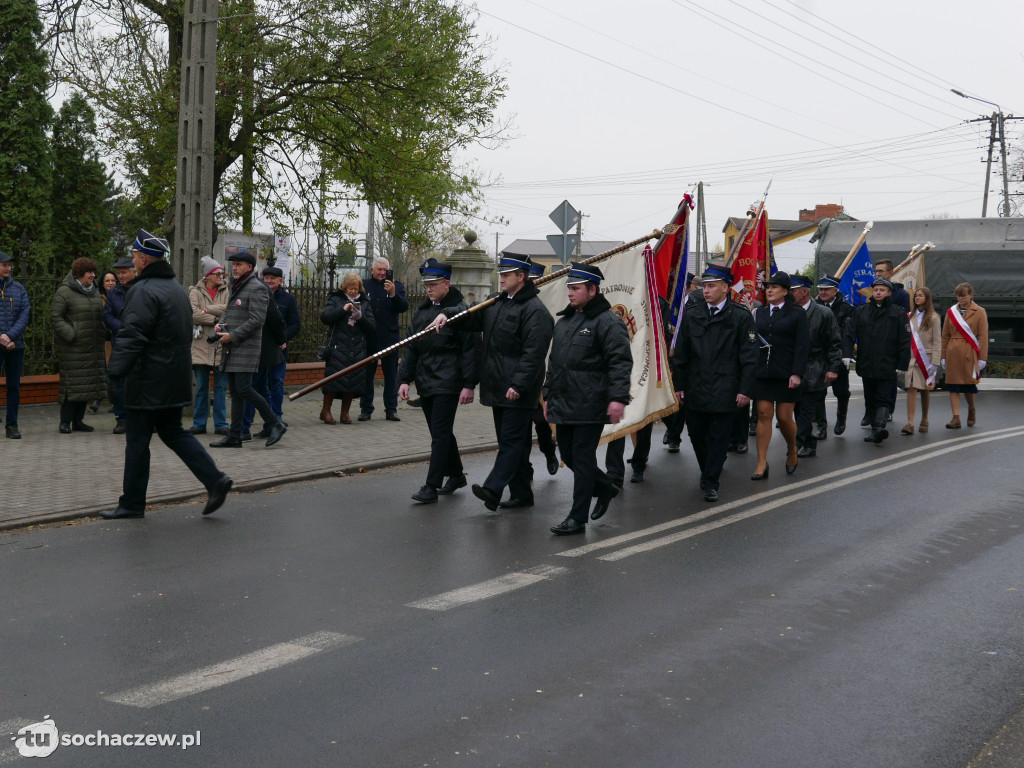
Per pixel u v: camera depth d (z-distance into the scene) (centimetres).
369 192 1894
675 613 536
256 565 618
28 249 1452
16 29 1577
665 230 968
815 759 367
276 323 1148
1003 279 2081
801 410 1119
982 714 411
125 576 589
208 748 368
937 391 2073
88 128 1922
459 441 1155
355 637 489
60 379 1144
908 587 593
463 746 372
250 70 1684
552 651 474
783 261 5447
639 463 959
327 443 1112
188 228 1276
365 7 1720
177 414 748
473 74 1841
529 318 764
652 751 371
